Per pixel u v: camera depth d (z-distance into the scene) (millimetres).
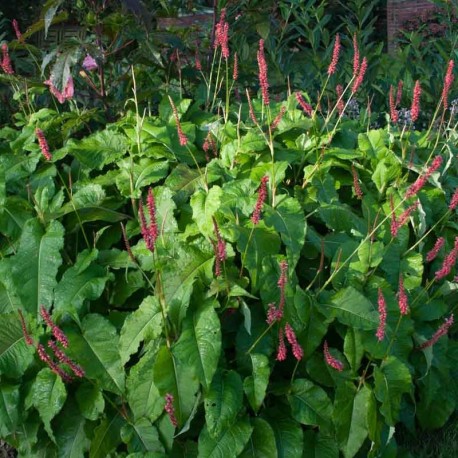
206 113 4641
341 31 14180
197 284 3344
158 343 3297
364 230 3736
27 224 3656
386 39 15016
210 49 5434
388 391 3328
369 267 3582
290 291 3359
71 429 3467
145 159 3959
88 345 3414
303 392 3350
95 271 3559
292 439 3309
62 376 3311
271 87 6012
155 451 3227
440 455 3781
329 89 6449
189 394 3170
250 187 3619
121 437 3258
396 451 3518
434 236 4020
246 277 3385
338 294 3418
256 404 3189
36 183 3998
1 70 5605
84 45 4527
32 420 3561
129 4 4543
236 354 3346
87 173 4051
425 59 7121
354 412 3328
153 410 3217
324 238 3688
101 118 4789
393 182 4027
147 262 3518
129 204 3916
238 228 3377
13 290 3596
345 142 4285
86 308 3520
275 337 3371
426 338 3707
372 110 6582
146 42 4754
